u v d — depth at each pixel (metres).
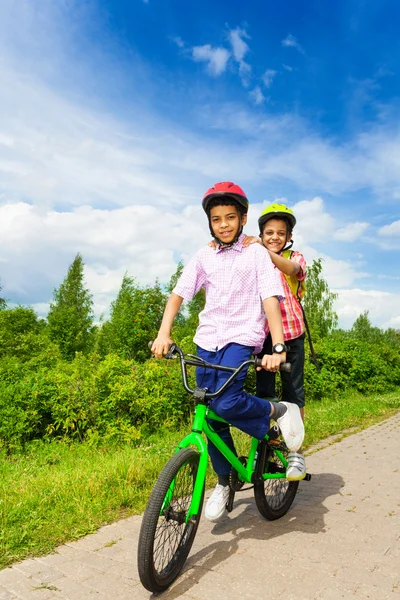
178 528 2.86
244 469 3.21
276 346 2.73
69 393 7.42
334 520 3.63
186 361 2.94
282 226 4.10
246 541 3.28
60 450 6.87
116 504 3.97
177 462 2.68
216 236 3.24
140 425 7.63
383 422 8.36
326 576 2.77
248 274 3.14
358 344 15.42
